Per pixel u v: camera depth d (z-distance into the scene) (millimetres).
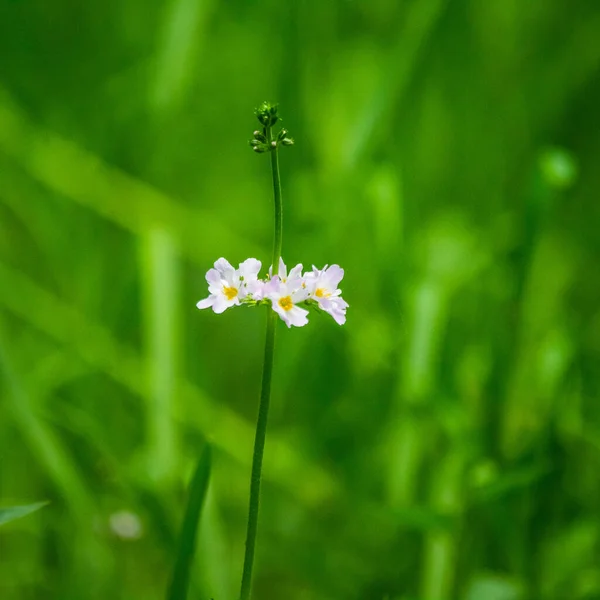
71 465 1274
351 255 1570
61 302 1558
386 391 1473
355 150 1470
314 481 1370
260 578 1285
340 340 1523
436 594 1183
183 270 1698
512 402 1295
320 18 1636
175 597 1057
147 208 1581
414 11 1502
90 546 1209
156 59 1587
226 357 1615
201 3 1587
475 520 1209
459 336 1535
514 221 1631
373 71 1720
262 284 974
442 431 1374
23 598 1216
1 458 1315
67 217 1629
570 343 1324
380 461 1392
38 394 1333
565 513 1281
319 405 1520
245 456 1399
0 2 1727
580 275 1725
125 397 1495
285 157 1642
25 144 1597
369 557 1274
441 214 1667
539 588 1199
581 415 1314
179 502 1212
